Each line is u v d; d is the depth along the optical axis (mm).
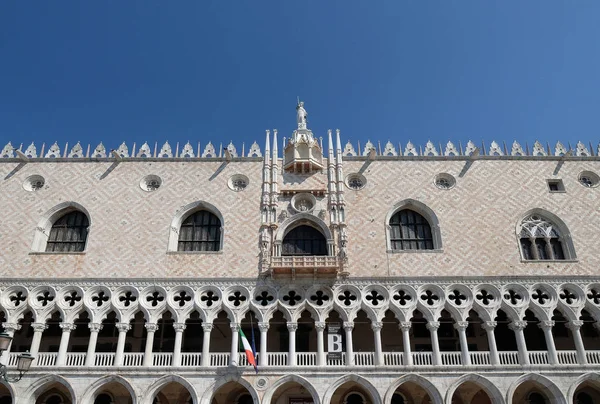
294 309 38062
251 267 39750
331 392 35500
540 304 38469
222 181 43750
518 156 44750
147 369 36094
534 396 39281
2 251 40531
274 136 45281
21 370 23625
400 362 37344
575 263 40000
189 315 39125
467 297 38750
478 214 41969
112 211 42250
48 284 39062
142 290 38938
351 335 38875
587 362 36531
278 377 36000
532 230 41781
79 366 36125
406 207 42938
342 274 39000
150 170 44312
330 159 44000
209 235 42281
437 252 40250
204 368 36188
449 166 44375
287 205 42344
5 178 43875
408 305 38312
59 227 42781
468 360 36500
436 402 35281
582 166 44562
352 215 41781
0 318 40812
